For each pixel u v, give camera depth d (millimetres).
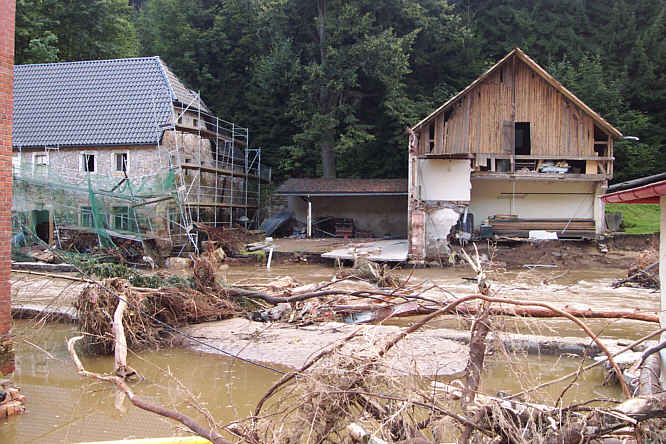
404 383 3699
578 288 16203
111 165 28109
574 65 38000
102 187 24156
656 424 3639
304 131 34188
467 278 18328
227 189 33188
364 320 10078
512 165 24984
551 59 37812
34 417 6195
